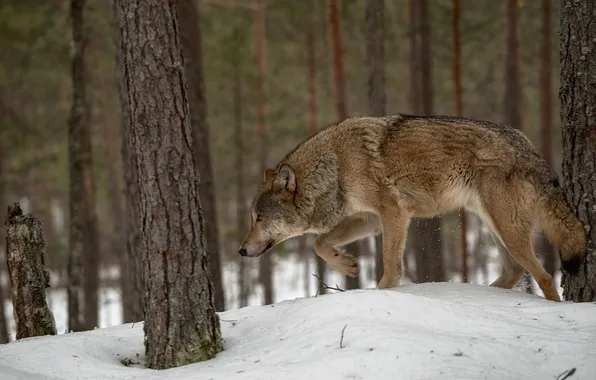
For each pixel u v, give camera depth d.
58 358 6.22
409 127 8.16
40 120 27.33
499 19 22.22
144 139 6.32
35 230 7.85
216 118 28.33
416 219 14.58
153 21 6.28
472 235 28.06
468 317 6.12
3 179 24.83
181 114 6.38
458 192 7.98
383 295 6.28
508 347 5.45
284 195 8.82
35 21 22.03
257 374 5.25
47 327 7.87
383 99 14.30
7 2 22.08
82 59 15.44
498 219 7.70
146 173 6.32
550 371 5.20
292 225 8.94
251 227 9.23
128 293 17.44
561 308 6.59
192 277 6.35
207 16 25.81
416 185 8.10
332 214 8.66
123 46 6.41
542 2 20.03
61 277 31.14
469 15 23.70
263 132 25.66
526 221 7.65
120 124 12.94
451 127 7.98
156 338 6.31
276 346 5.96
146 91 6.29
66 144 25.80
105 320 25.59
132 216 12.72
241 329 7.12
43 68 25.33
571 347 5.49
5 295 29.42
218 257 13.78
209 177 13.77
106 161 27.39
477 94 25.73
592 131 7.90
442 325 5.96
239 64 25.08
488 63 25.11
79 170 15.45
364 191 8.30
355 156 8.32
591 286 7.95
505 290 7.81
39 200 32.72
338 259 9.09
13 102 29.27
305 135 28.22
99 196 27.39
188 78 13.55
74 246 15.30
